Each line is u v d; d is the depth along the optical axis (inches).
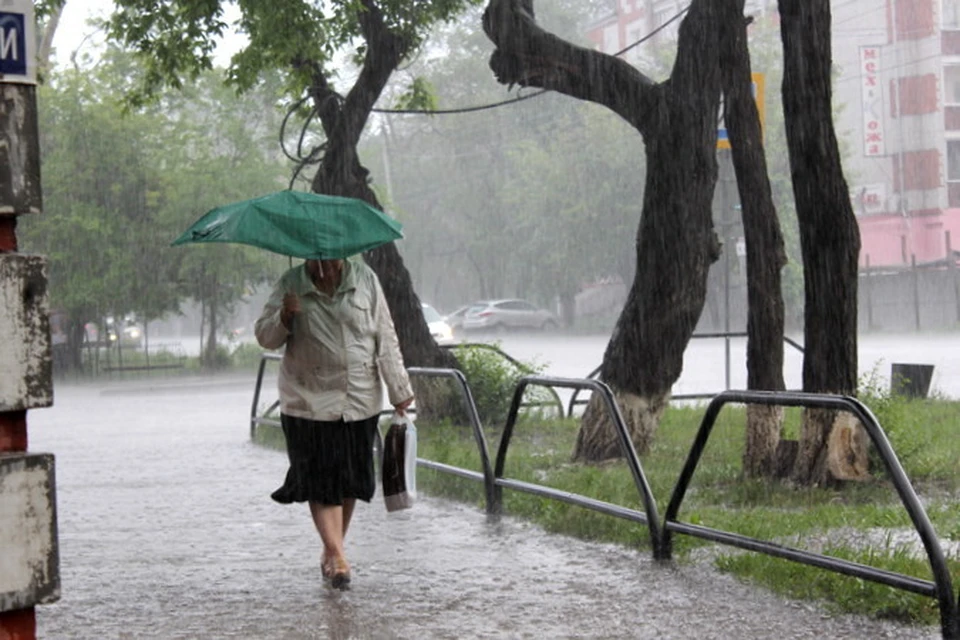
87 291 1517.0
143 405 1104.8
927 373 793.6
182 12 756.6
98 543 403.9
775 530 374.0
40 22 994.1
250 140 1576.0
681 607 295.1
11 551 146.3
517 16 552.4
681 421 711.7
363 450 328.8
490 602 306.7
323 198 327.0
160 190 1549.0
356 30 775.1
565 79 546.9
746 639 265.6
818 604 293.0
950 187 2397.9
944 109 2394.2
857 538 360.5
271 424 714.8
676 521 345.1
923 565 308.7
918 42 2385.6
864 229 2452.0
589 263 2456.9
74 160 1524.4
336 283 326.3
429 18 771.4
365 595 318.0
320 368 323.0
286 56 747.4
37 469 147.8
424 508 458.0
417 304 756.6
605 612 293.0
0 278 145.1
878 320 2198.6
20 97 147.4
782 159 2133.4
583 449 552.7
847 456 453.1
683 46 530.0
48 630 288.8
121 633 285.6
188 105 1672.0
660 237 536.7
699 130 531.2
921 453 509.0
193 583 337.1
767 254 488.1
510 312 2596.0
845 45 2471.7
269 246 311.3
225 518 453.1
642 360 544.1
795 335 2097.7
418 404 756.0
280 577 343.6
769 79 2155.5
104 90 1545.3
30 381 147.4
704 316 2338.8
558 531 397.7
